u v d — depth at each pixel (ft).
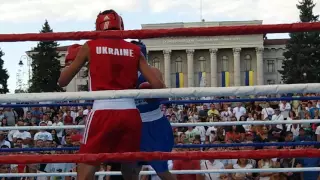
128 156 10.23
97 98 10.40
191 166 22.99
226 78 221.25
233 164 25.80
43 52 181.37
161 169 15.79
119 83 12.09
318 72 180.14
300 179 27.53
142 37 10.02
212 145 19.03
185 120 35.63
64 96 10.35
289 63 185.88
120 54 12.21
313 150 9.98
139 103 15.64
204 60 228.02
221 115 39.34
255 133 28.68
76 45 13.12
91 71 12.08
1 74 197.98
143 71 12.48
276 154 10.00
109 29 12.66
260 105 40.22
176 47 221.66
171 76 227.20
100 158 10.21
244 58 227.40
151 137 15.70
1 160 10.05
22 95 10.31
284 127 30.25
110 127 11.73
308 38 181.68
